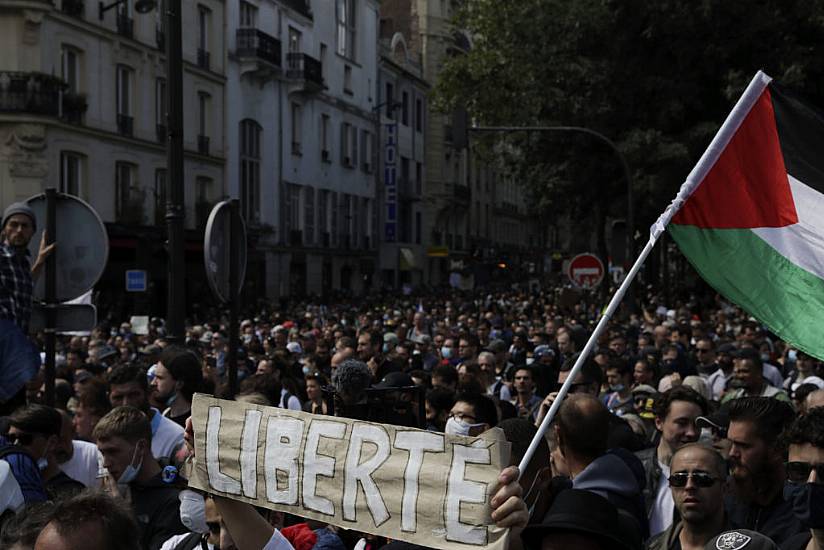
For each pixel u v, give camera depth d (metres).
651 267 41.06
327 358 14.23
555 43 26.73
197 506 4.35
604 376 9.91
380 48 58.56
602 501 3.47
